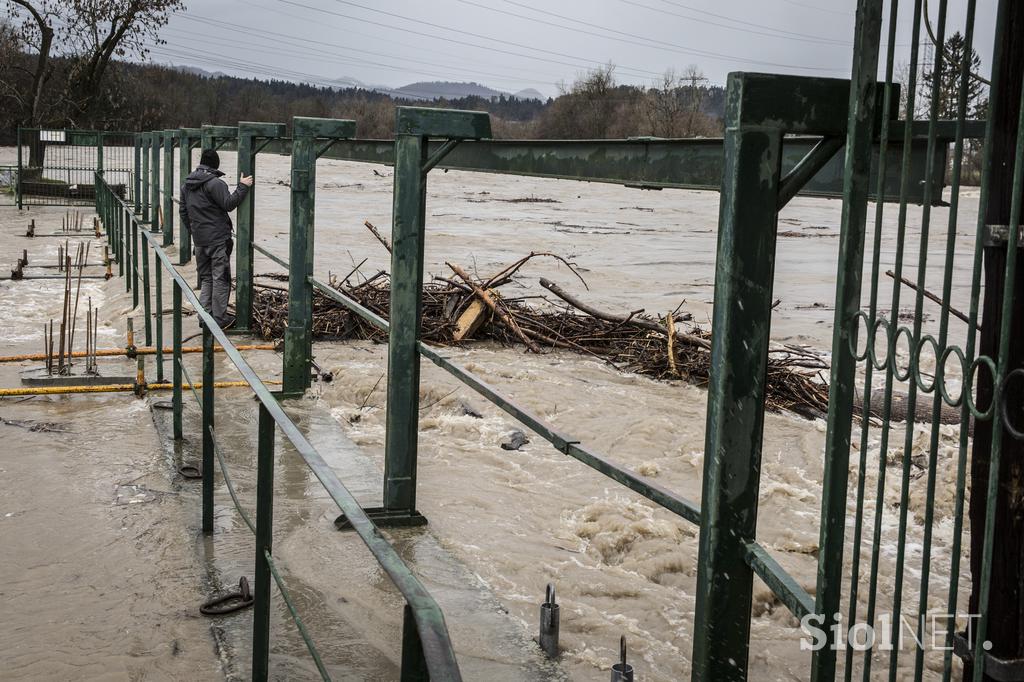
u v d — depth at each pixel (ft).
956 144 5.86
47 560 14.97
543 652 12.21
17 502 17.44
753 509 7.79
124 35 139.54
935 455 6.19
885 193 7.61
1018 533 6.36
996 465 5.56
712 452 7.72
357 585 14.01
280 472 19.31
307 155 25.04
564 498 18.70
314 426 22.89
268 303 36.32
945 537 17.62
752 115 7.30
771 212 7.47
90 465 19.57
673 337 30.89
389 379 16.51
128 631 12.69
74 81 141.18
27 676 11.57
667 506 8.71
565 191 147.95
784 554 16.55
